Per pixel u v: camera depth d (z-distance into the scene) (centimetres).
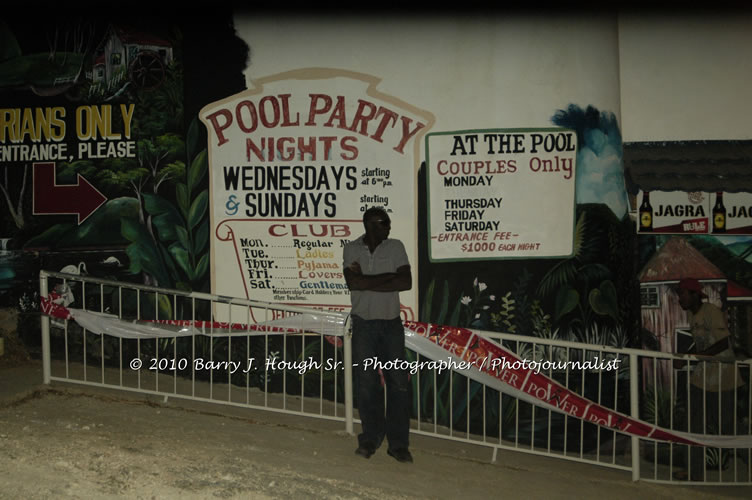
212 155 712
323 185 700
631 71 766
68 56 729
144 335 648
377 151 696
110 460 489
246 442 565
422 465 578
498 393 703
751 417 644
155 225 725
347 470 530
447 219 697
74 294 736
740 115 766
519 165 695
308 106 700
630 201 762
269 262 708
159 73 718
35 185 739
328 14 695
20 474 453
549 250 698
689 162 763
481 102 693
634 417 614
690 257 763
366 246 561
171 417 613
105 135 728
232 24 705
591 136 701
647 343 766
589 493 581
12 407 598
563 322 700
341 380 710
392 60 694
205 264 718
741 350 767
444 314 700
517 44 693
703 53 763
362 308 557
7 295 745
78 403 625
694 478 681
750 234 761
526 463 649
